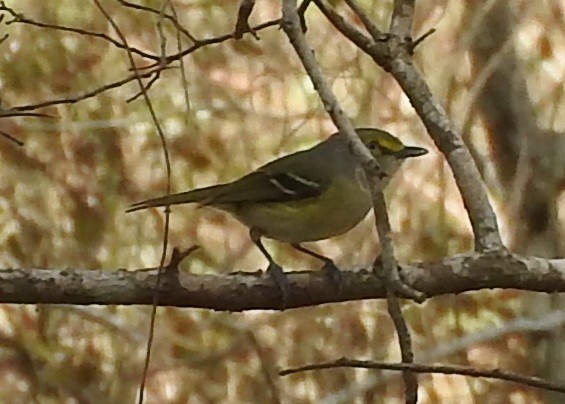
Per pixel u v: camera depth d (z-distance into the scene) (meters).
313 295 6.72
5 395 14.17
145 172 14.71
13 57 14.35
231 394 14.48
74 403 14.30
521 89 13.43
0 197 14.39
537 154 13.30
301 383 14.46
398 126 14.47
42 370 14.30
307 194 8.59
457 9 14.42
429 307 14.45
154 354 14.44
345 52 14.64
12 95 14.41
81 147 14.53
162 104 14.72
